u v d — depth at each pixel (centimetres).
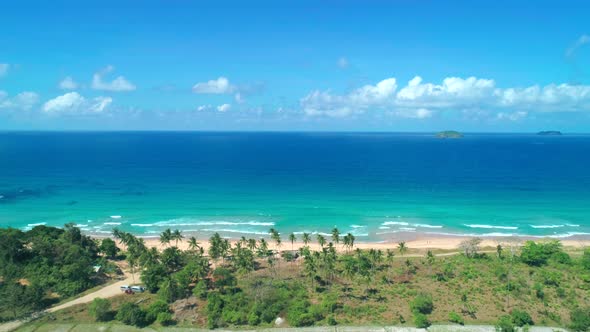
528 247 9412
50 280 7744
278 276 8606
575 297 7288
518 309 6919
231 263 9625
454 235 12444
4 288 7194
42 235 9725
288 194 18300
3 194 17812
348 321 6681
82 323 6656
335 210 15388
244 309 6925
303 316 6619
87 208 15600
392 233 12669
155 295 7712
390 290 7775
